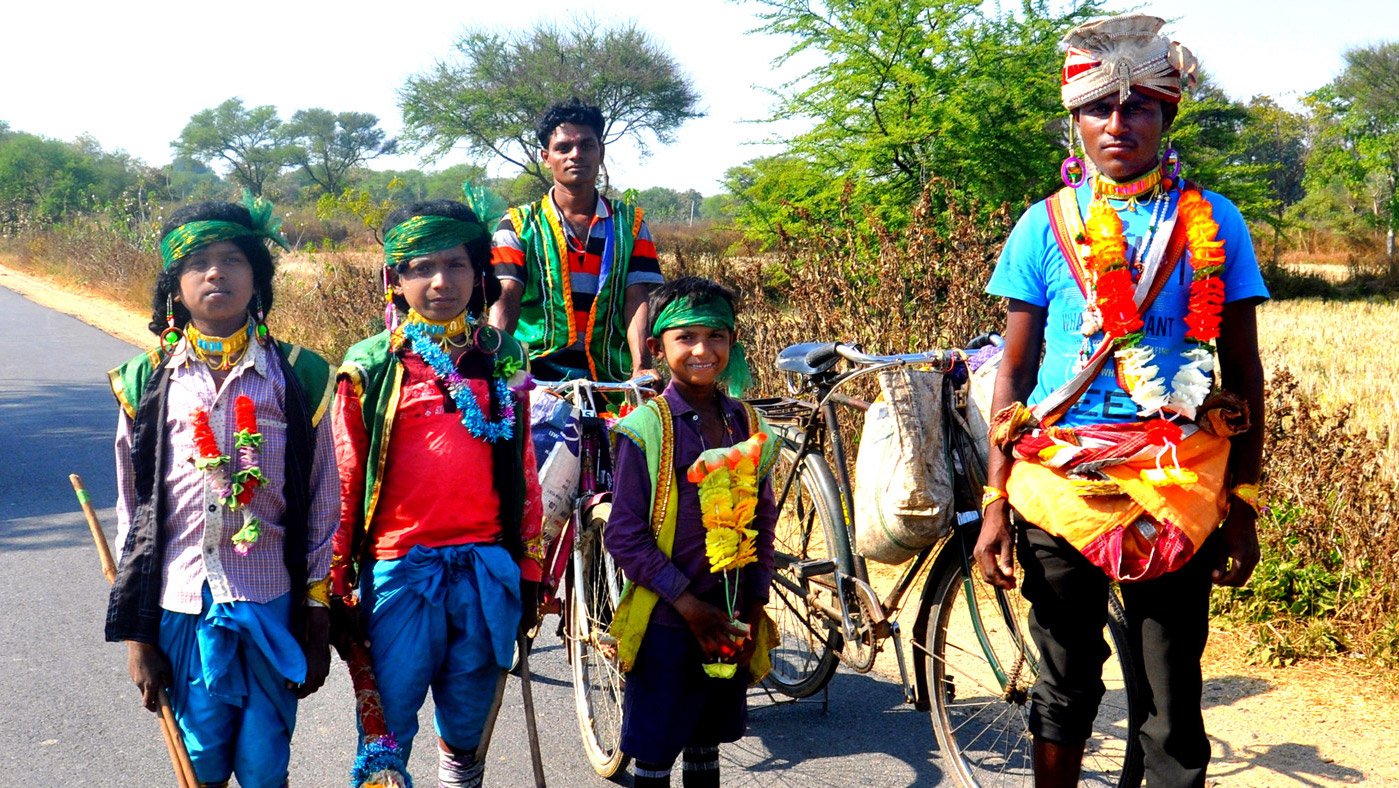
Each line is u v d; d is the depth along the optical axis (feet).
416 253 10.78
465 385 10.83
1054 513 9.88
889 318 23.40
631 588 10.87
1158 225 9.84
